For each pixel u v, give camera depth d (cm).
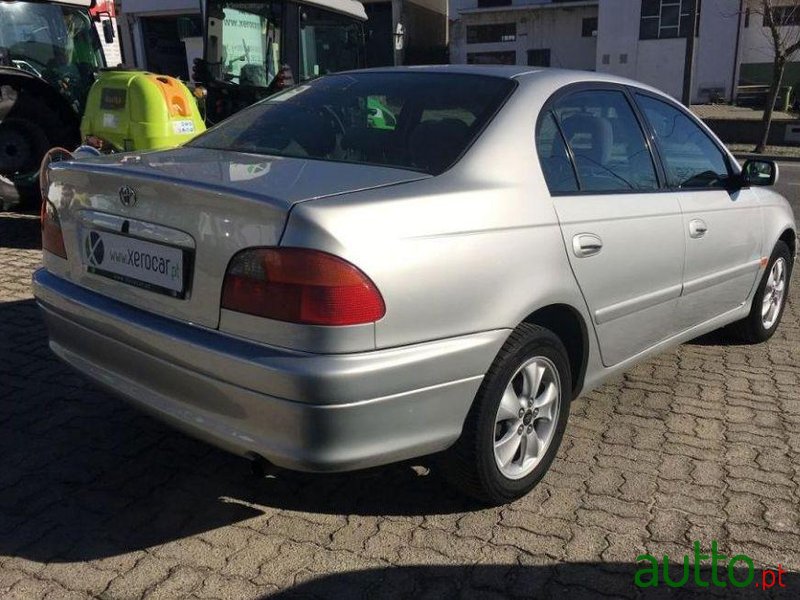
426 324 261
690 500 325
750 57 3366
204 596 258
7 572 266
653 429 391
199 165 296
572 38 3703
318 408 240
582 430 387
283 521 302
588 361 342
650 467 352
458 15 3831
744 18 3209
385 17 3572
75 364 318
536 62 3781
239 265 250
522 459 316
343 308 240
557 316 328
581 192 334
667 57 3297
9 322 494
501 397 292
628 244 347
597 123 360
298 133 340
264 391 244
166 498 315
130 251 285
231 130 364
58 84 875
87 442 356
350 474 305
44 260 338
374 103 341
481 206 283
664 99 420
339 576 270
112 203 290
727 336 532
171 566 273
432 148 305
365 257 245
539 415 319
